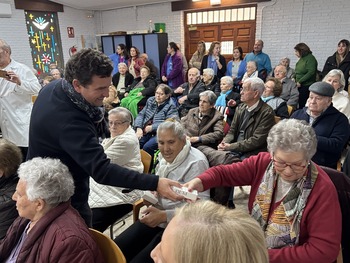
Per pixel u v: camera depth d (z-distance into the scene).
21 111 2.46
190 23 6.83
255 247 0.45
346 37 5.14
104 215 1.75
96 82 1.02
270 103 3.16
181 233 0.46
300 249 0.91
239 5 6.01
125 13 7.88
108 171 1.04
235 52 5.27
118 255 1.06
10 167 1.34
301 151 0.88
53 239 0.97
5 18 6.43
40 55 7.30
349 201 1.01
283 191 1.01
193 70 3.94
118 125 1.90
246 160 1.20
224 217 0.48
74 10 7.87
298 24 5.50
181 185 1.12
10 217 1.34
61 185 1.04
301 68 4.61
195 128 2.75
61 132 1.04
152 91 4.34
